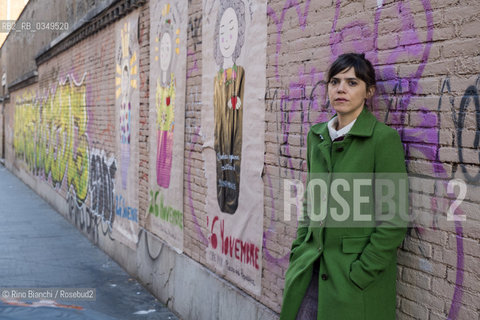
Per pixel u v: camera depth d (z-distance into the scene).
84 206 9.98
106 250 8.42
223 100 4.70
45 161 14.91
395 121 2.79
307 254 2.77
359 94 2.63
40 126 15.90
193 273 5.24
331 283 2.60
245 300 4.25
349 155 2.61
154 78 6.42
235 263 4.51
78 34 10.31
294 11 3.68
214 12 4.84
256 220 4.17
